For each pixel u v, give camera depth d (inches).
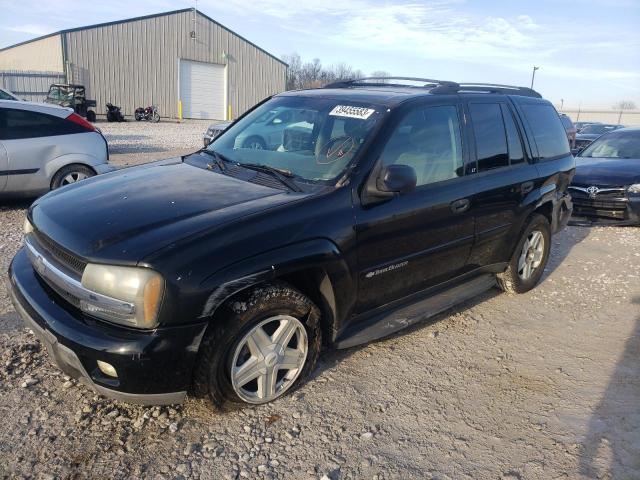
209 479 103.8
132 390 104.9
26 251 136.9
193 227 111.2
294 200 124.7
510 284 202.2
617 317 192.2
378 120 144.7
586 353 163.8
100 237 110.0
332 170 136.7
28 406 120.9
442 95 164.6
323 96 167.0
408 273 151.0
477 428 124.5
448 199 155.4
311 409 127.0
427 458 113.6
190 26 1387.8
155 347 102.7
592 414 132.0
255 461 109.2
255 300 115.0
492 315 188.9
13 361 137.6
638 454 117.6
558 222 220.8
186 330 105.5
